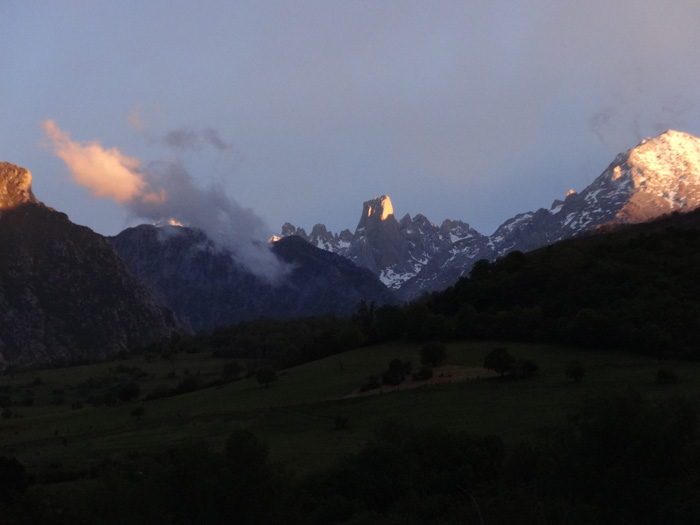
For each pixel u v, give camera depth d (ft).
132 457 263.49
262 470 137.90
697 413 149.07
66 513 134.51
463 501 172.04
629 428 142.00
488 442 204.74
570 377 331.57
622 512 138.10
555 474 149.48
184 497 134.51
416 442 204.54
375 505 185.16
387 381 371.76
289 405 354.33
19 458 277.23
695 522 129.80
